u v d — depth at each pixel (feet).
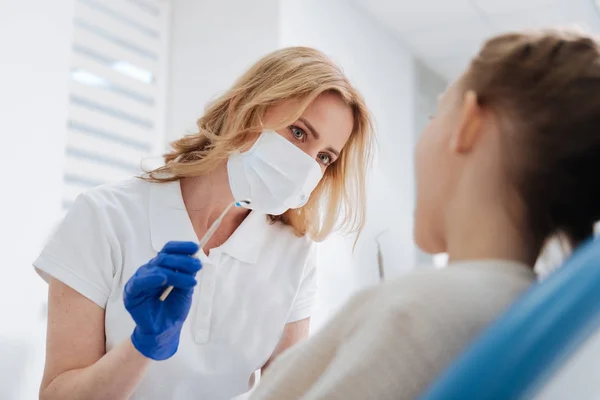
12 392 6.41
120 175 8.86
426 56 14.11
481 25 12.45
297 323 5.11
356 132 5.05
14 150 6.73
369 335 1.93
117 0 9.12
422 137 2.49
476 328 1.84
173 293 3.63
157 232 4.53
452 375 1.34
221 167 4.67
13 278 6.56
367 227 11.22
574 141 2.04
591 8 11.71
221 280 4.67
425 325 1.86
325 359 2.12
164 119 9.89
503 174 2.15
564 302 1.28
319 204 5.27
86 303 4.29
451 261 2.26
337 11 11.08
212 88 9.67
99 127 8.63
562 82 2.07
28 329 6.66
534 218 2.13
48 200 7.11
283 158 4.52
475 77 2.29
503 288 1.94
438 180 2.35
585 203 2.11
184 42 10.03
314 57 4.77
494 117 2.18
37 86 7.09
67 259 4.29
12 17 6.82
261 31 9.45
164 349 3.65
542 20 12.14
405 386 1.82
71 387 3.92
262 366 5.03
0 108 6.61
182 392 4.47
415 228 2.48
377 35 12.46
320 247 9.71
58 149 7.32
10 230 6.59
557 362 1.27
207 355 4.56
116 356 3.79
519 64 2.17
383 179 12.11
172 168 4.77
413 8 11.78
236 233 4.78
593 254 1.33
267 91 4.50
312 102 4.59
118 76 9.05
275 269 4.97
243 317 4.71
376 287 2.16
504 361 1.28
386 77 12.72
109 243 4.40
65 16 7.55
